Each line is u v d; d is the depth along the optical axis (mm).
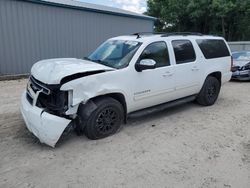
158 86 4895
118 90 4230
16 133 4344
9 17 9805
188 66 5461
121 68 4324
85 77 3814
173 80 5180
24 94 4469
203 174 3254
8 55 10047
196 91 5938
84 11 12398
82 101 3814
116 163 3477
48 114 3635
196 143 4160
